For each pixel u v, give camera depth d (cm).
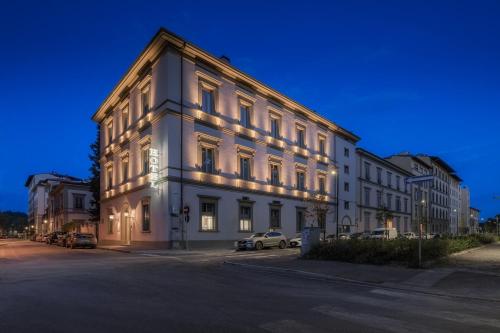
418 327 665
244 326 655
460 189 10550
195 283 1140
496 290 1031
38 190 8706
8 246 4106
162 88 2848
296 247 3194
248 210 3353
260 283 1160
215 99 3139
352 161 5116
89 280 1189
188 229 2795
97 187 4903
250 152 3422
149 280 1195
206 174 2981
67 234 3966
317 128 4431
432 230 7588
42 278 1235
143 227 3102
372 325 671
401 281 1180
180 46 2855
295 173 3997
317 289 1058
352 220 4928
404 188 6656
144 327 648
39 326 656
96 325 660
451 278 1224
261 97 3619
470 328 664
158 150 2867
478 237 3328
